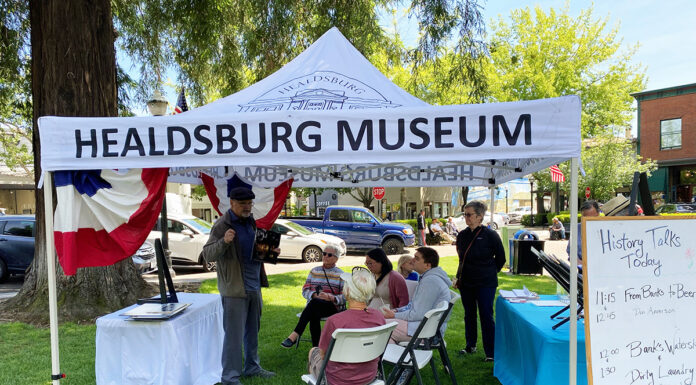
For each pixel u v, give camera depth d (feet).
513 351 12.86
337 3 30.07
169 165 10.03
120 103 33.73
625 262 9.07
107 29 23.52
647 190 11.94
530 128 9.00
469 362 15.25
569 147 8.91
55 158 10.28
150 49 34.73
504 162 15.99
